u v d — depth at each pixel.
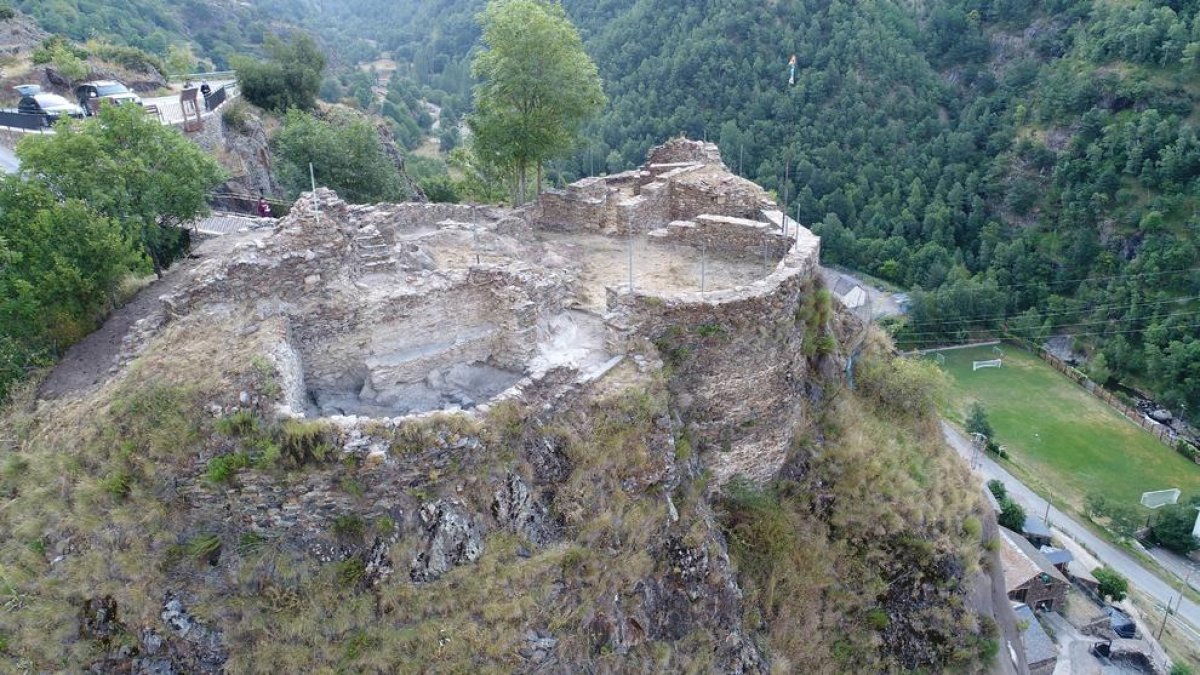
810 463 20.41
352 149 42.12
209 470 13.18
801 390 20.66
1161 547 55.34
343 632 12.95
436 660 12.95
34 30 62.00
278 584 13.19
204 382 13.95
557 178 67.62
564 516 14.87
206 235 27.11
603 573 14.77
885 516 19.97
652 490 16.09
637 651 14.95
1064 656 40.16
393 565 13.48
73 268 18.50
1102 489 60.19
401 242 20.47
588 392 16.17
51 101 40.62
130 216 22.50
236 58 61.94
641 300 17.50
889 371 25.09
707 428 18.27
